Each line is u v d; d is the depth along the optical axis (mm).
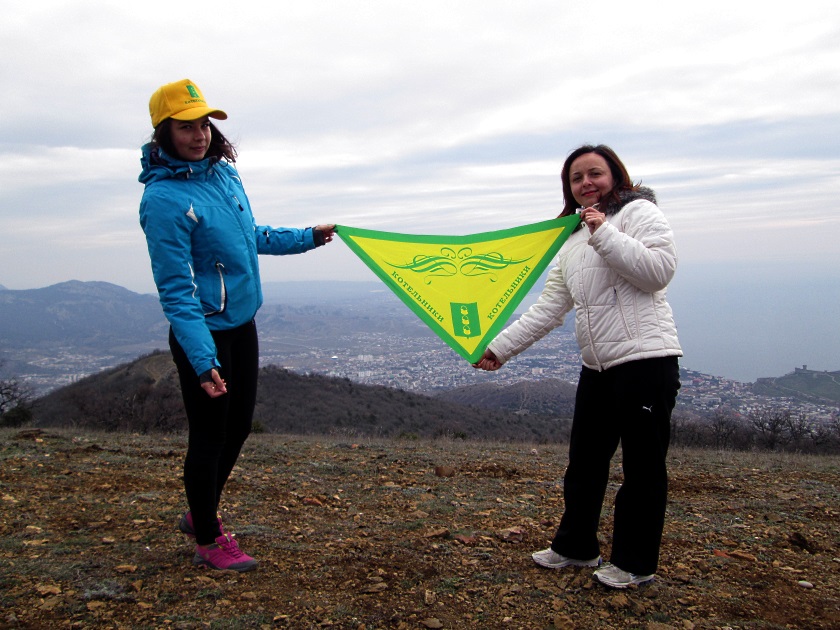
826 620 2777
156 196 2932
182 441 8578
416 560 3381
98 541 3559
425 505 4723
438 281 3850
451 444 10180
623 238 2854
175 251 2934
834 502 5082
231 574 3100
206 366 2846
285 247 3891
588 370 3229
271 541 3650
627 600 2871
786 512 4703
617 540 3053
